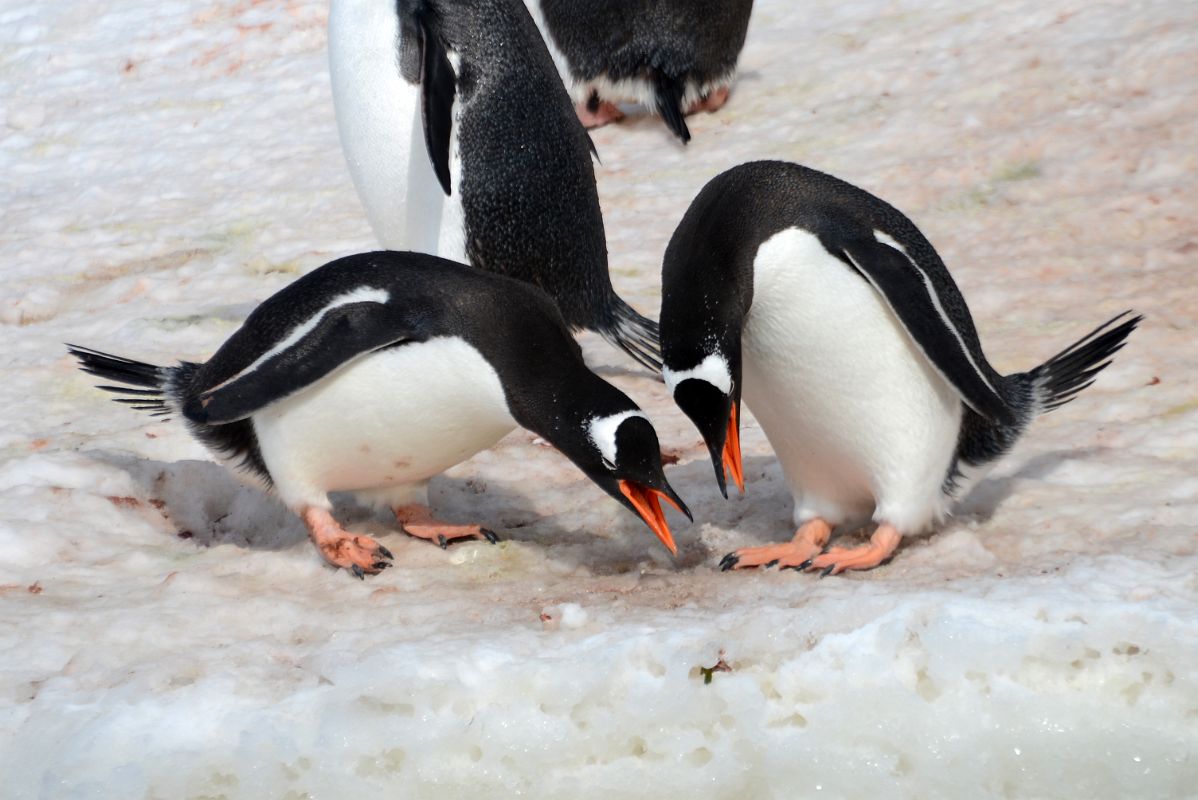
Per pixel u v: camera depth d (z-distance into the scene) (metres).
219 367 7.53
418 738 6.23
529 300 7.27
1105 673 6.28
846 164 15.32
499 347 7.07
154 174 17.12
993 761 6.09
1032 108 15.79
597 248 11.05
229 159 17.36
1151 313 11.28
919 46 17.95
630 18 16.50
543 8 17.17
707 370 6.43
